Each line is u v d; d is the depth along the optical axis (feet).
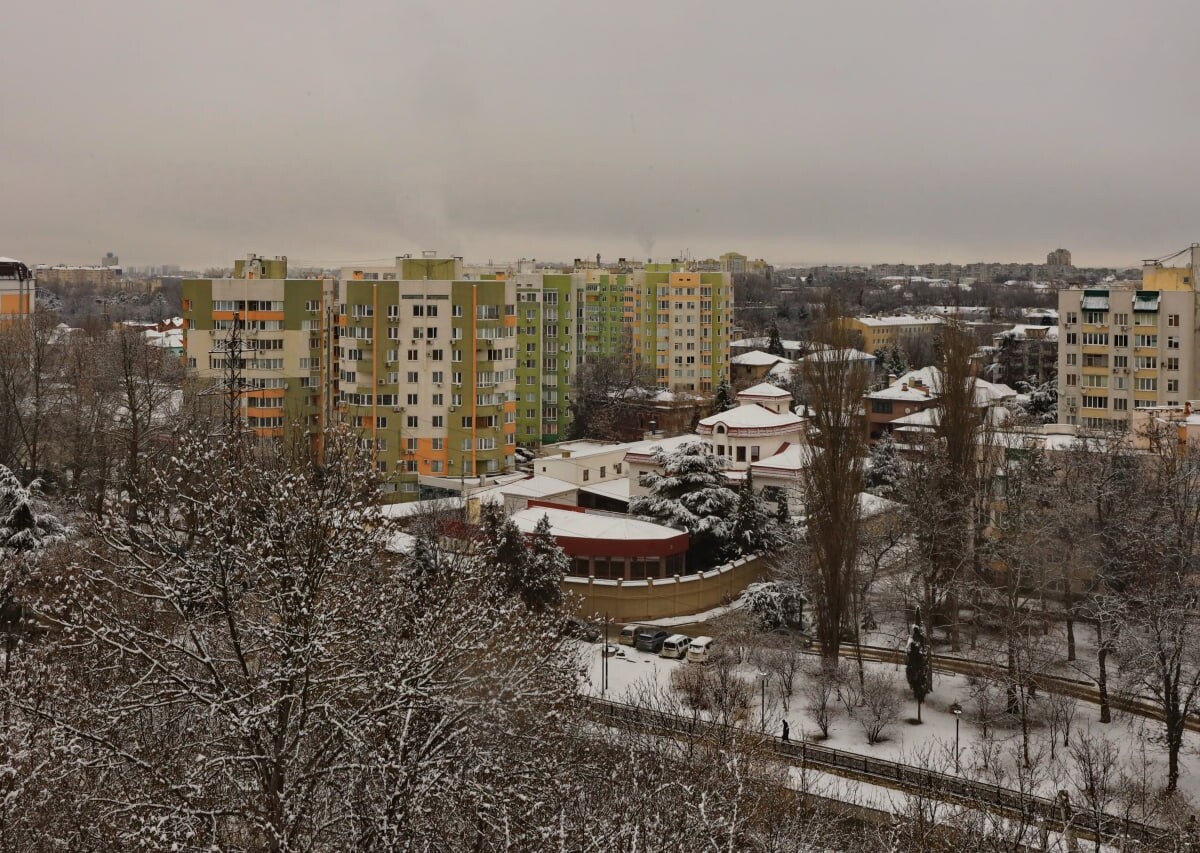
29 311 586.45
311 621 95.20
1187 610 212.84
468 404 407.85
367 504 109.91
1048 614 272.31
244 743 96.73
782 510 327.06
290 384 428.15
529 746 114.62
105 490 267.39
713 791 114.62
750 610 267.18
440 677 107.55
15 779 97.09
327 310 444.14
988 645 257.55
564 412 578.66
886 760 201.87
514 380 426.51
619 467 403.13
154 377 363.56
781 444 380.58
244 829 104.01
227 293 421.18
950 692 235.40
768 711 225.97
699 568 312.71
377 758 90.07
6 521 227.61
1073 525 259.39
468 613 111.75
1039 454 284.82
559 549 274.16
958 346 278.05
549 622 157.48
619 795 114.01
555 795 106.22
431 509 280.51
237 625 100.94
